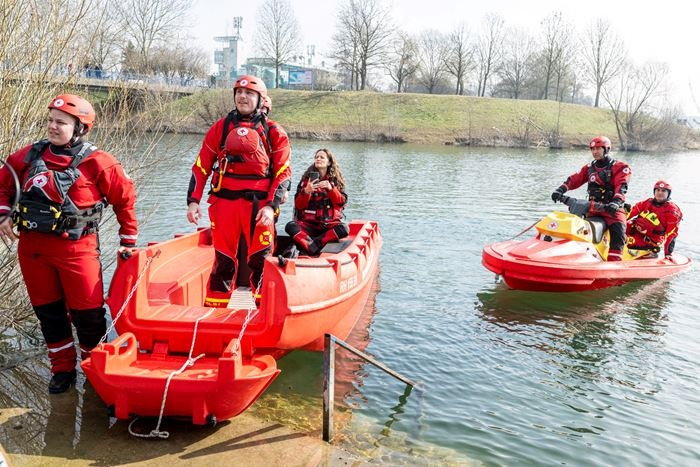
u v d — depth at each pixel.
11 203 4.12
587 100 108.06
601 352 6.20
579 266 7.87
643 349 6.32
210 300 5.10
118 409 3.79
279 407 4.64
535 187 20.69
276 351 4.69
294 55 74.12
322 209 6.91
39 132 5.38
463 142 49.56
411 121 53.78
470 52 78.00
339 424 4.43
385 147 41.66
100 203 4.31
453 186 20.06
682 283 8.80
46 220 4.02
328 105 57.16
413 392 5.09
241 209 4.88
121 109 6.57
